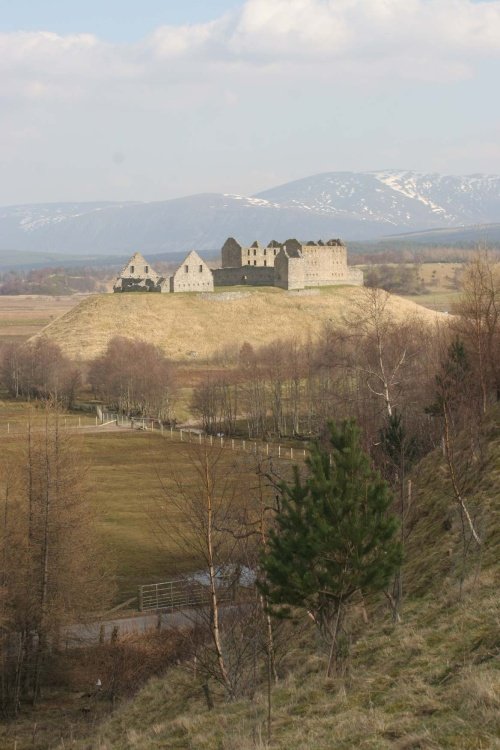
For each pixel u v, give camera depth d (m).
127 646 123.38
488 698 57.34
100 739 95.94
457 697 60.16
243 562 101.69
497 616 75.88
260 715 74.12
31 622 125.19
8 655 128.75
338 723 63.31
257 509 103.38
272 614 80.19
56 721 112.31
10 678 123.69
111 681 118.00
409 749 54.78
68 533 130.88
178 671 109.94
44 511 129.75
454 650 72.31
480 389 169.75
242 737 67.94
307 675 83.75
